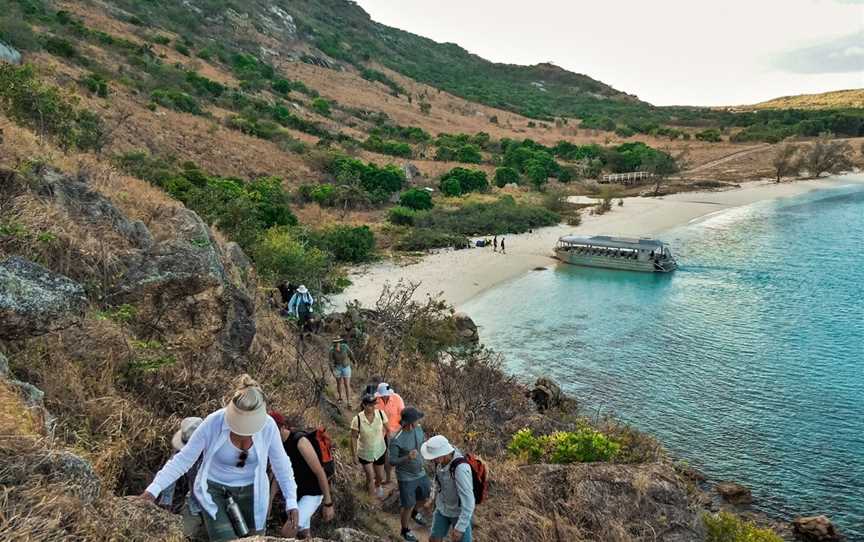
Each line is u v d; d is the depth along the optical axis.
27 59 57.44
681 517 10.06
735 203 84.25
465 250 54.94
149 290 9.24
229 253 17.14
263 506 4.41
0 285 5.89
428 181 83.44
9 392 5.20
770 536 11.54
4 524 3.69
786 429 22.55
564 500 9.85
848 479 19.31
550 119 171.75
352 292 38.94
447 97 172.50
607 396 25.27
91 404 6.60
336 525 7.29
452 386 16.89
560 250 51.31
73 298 6.45
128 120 57.66
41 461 4.29
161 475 4.39
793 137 136.75
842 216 72.75
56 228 9.06
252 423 4.12
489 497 9.71
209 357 9.33
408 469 7.72
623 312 37.34
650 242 49.91
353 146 89.12
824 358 29.66
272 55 141.75
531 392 23.05
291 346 14.63
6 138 12.84
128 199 13.29
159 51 99.25
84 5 104.44
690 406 24.36
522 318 35.97
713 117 180.62
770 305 38.72
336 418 11.55
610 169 111.19
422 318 21.92
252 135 76.94
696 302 39.53
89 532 3.93
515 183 89.06
